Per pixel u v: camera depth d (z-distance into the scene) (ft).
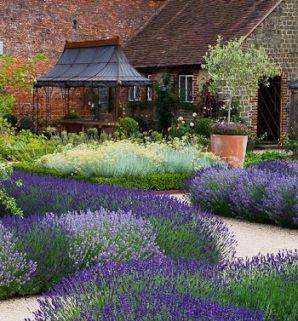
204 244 27.02
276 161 53.26
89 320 14.99
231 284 17.95
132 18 100.48
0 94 33.83
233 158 60.59
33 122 90.74
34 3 93.91
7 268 23.97
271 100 89.35
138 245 25.76
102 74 81.82
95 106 95.09
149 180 51.06
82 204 32.63
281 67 85.92
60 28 95.55
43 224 27.17
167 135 82.64
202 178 42.96
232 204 40.52
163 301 15.56
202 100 82.99
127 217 27.71
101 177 51.03
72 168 52.42
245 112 83.66
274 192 38.45
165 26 96.43
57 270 24.84
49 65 94.73
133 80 81.20
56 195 34.83
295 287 17.94
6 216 30.37
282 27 85.30
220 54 74.23
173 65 86.02
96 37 97.96
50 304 17.94
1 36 91.91
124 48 98.48
